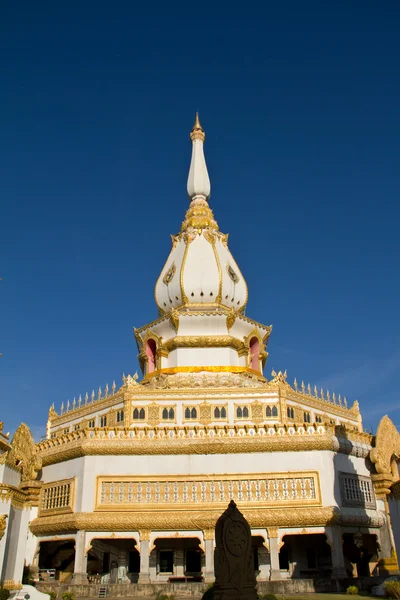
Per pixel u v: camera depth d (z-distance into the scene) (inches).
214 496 1839.3
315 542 1984.5
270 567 1768.0
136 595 1662.2
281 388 2204.7
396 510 1498.5
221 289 2677.2
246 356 2581.2
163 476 1862.7
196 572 1966.0
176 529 1798.7
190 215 2977.4
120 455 1898.4
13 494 1425.9
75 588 1684.3
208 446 1878.7
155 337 2615.7
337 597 1497.3
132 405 2185.0
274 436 1887.3
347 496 1881.2
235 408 2174.0
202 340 2517.2
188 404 2178.9
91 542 1914.4
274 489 1840.6
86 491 1846.7
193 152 3255.4
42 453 2034.9
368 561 2036.2
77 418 2605.8
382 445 1865.2
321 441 1871.3
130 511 1819.6
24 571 1886.1
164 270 2837.1
